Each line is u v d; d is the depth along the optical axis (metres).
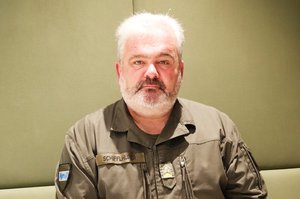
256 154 1.83
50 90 1.71
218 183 1.38
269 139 1.83
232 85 1.81
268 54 1.84
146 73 1.34
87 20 1.73
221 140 1.44
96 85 1.74
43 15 1.71
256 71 1.83
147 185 1.34
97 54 1.74
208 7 1.80
